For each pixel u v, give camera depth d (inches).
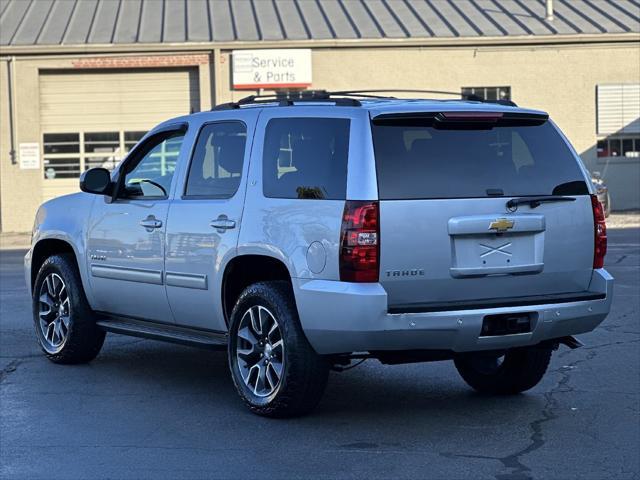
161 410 300.8
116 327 345.7
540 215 277.9
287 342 275.4
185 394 322.0
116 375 351.9
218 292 300.4
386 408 301.7
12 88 1258.6
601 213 291.1
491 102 296.4
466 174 272.1
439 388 331.3
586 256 286.8
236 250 291.3
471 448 257.3
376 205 259.9
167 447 260.4
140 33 1284.4
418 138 271.6
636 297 531.5
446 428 277.7
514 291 276.2
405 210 262.2
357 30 1311.5
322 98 291.0
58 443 265.4
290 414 284.7
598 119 1328.7
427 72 1304.1
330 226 264.5
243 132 304.5
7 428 281.4
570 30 1320.1
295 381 275.9
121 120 1286.9
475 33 1306.6
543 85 1318.9
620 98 1326.3
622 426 278.5
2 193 1270.9
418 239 263.1
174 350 401.7
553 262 280.5
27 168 1270.9
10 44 1253.7
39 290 377.7
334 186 268.4
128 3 1393.9
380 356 273.4
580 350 391.5
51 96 1279.5
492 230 269.9
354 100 283.6
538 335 275.4
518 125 285.7
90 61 1262.3
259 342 288.7
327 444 261.7
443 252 265.6
